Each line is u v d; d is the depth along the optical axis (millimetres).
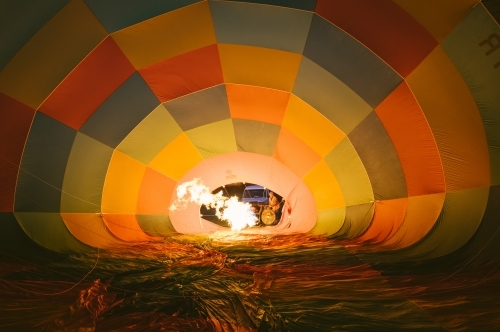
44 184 9883
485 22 7461
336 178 12031
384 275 7035
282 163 13359
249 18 9148
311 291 6023
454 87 8266
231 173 14258
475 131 8211
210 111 11930
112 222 11562
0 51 8570
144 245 10570
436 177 9125
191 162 13336
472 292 5785
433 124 8898
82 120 10367
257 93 11172
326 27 8859
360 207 11461
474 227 7965
